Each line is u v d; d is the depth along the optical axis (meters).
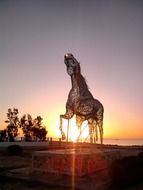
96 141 16.11
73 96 15.26
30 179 13.44
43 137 58.12
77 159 13.55
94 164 14.34
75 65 15.21
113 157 16.92
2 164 19.28
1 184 12.84
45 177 13.70
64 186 12.10
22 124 56.78
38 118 58.19
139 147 27.05
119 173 11.97
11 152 27.53
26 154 27.30
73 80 15.31
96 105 15.76
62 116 15.68
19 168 17.00
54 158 14.23
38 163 14.76
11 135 54.81
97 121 16.05
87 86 15.71
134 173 12.12
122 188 11.92
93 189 11.54
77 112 15.35
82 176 13.23
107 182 12.59
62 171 13.85
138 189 11.68
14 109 55.75
